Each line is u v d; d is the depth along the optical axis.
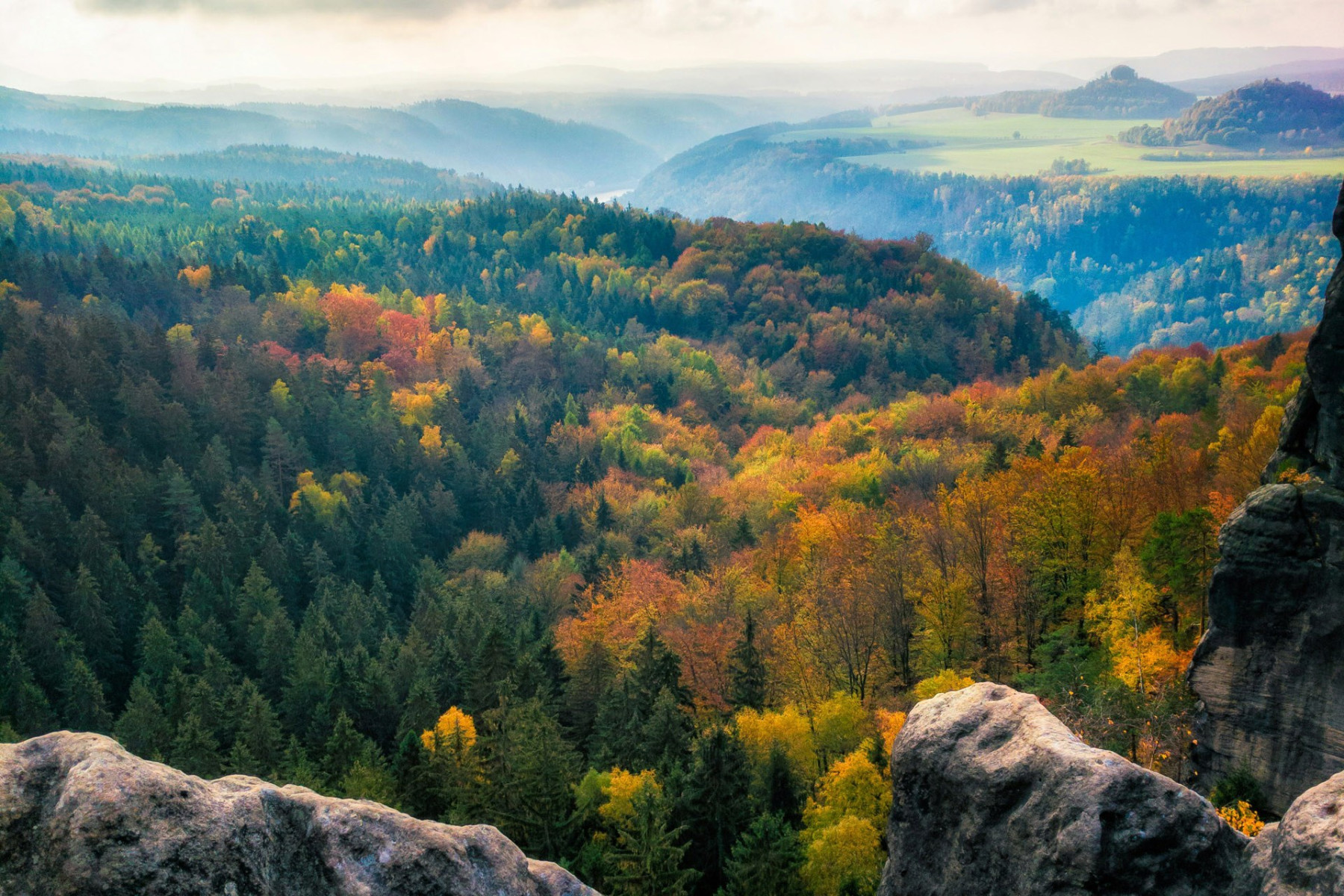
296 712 81.19
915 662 55.62
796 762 47.00
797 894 37.72
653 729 52.03
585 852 43.44
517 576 119.69
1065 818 9.61
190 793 7.85
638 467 155.62
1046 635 48.66
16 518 106.88
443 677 80.81
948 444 113.75
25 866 7.34
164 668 88.62
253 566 101.56
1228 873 9.20
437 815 51.81
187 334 190.88
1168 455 52.84
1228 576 28.83
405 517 132.25
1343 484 27.28
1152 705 34.22
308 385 170.75
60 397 144.75
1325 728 26.75
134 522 118.12
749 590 72.62
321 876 8.42
